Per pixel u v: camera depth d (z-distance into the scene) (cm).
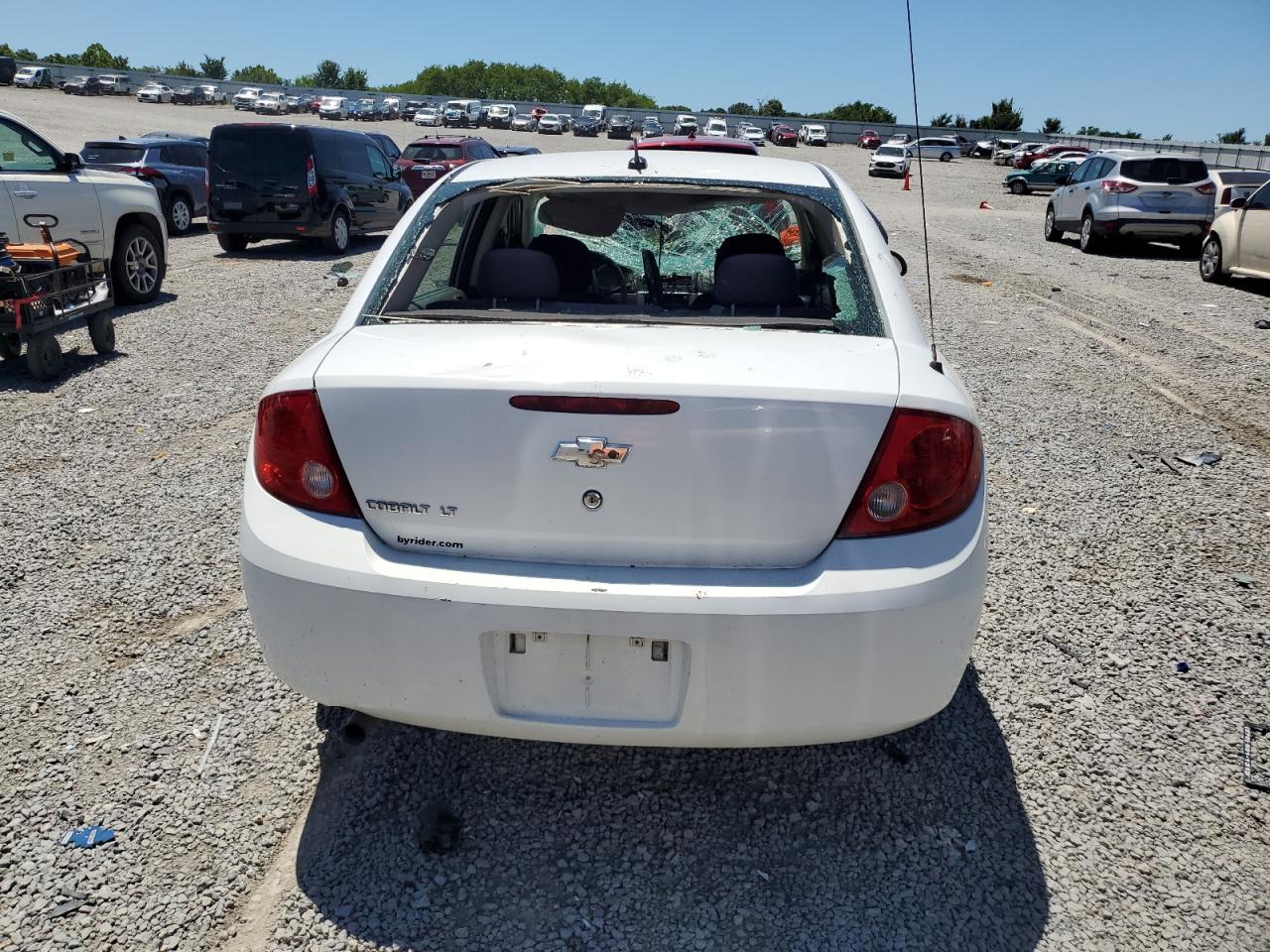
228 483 491
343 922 222
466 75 13438
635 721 219
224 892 230
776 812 261
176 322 897
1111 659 339
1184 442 591
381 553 219
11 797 259
